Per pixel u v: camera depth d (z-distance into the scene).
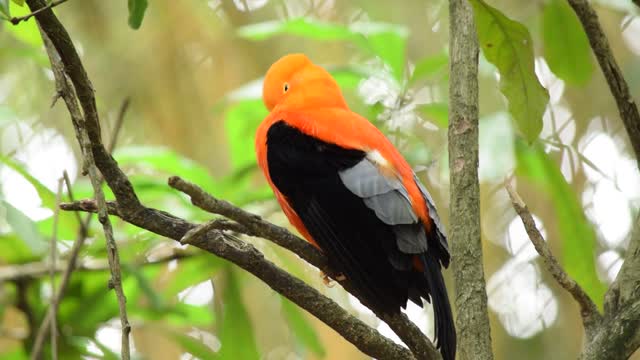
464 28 7.36
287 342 13.66
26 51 11.59
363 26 11.59
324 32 11.42
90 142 6.59
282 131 8.23
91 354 10.55
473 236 6.96
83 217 10.44
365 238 7.36
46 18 6.23
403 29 11.60
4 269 10.44
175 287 11.17
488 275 14.78
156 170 13.12
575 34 10.40
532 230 6.98
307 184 7.77
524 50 7.71
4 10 6.49
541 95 7.86
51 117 14.60
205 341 13.72
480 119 10.16
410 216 7.32
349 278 7.32
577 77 10.62
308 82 9.03
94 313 10.66
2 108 11.36
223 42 14.16
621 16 15.82
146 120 13.93
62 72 6.83
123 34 13.95
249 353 10.68
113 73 13.95
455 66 7.32
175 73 13.93
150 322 11.66
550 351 14.57
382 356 7.20
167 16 13.95
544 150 10.99
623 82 7.09
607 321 6.98
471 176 7.08
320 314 7.05
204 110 13.89
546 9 10.45
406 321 7.19
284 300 10.81
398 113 11.13
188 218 10.49
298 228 8.38
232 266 10.71
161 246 10.98
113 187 6.71
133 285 11.02
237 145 11.91
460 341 6.80
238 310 10.71
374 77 11.66
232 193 10.81
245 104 11.79
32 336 10.56
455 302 6.94
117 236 10.56
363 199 7.46
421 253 7.23
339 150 7.87
